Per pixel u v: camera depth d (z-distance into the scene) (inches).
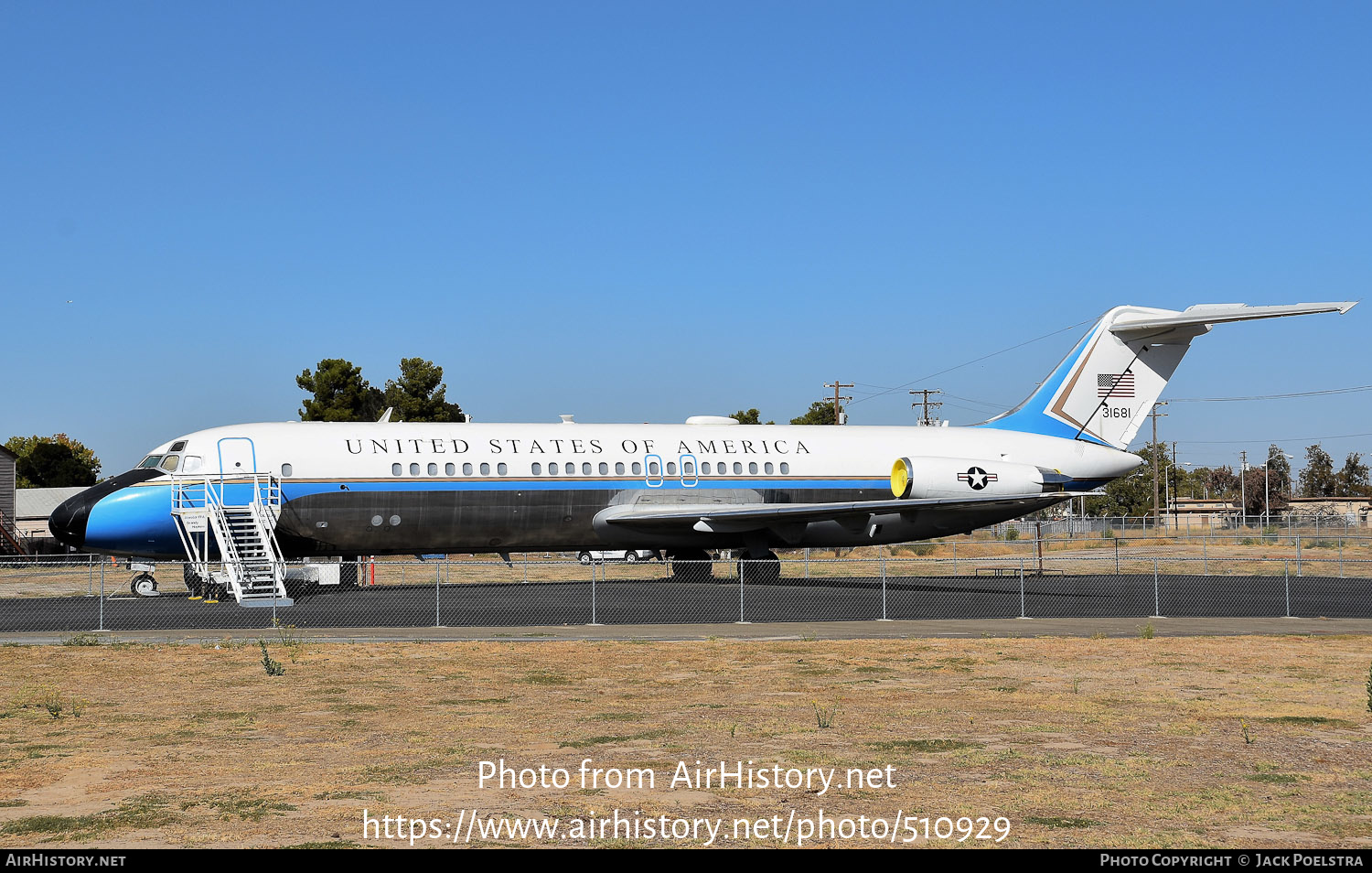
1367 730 587.2
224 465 1433.3
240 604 1268.5
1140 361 1784.0
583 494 1568.7
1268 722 608.4
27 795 458.3
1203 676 768.9
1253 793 460.4
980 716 626.2
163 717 625.0
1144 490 5383.9
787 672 789.9
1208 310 1688.0
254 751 538.3
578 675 773.3
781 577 1815.9
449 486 1504.7
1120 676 769.6
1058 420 1772.9
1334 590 1514.5
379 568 2210.9
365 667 808.9
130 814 428.8
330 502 1457.9
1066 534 3225.9
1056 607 1278.3
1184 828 412.5
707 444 1646.2
